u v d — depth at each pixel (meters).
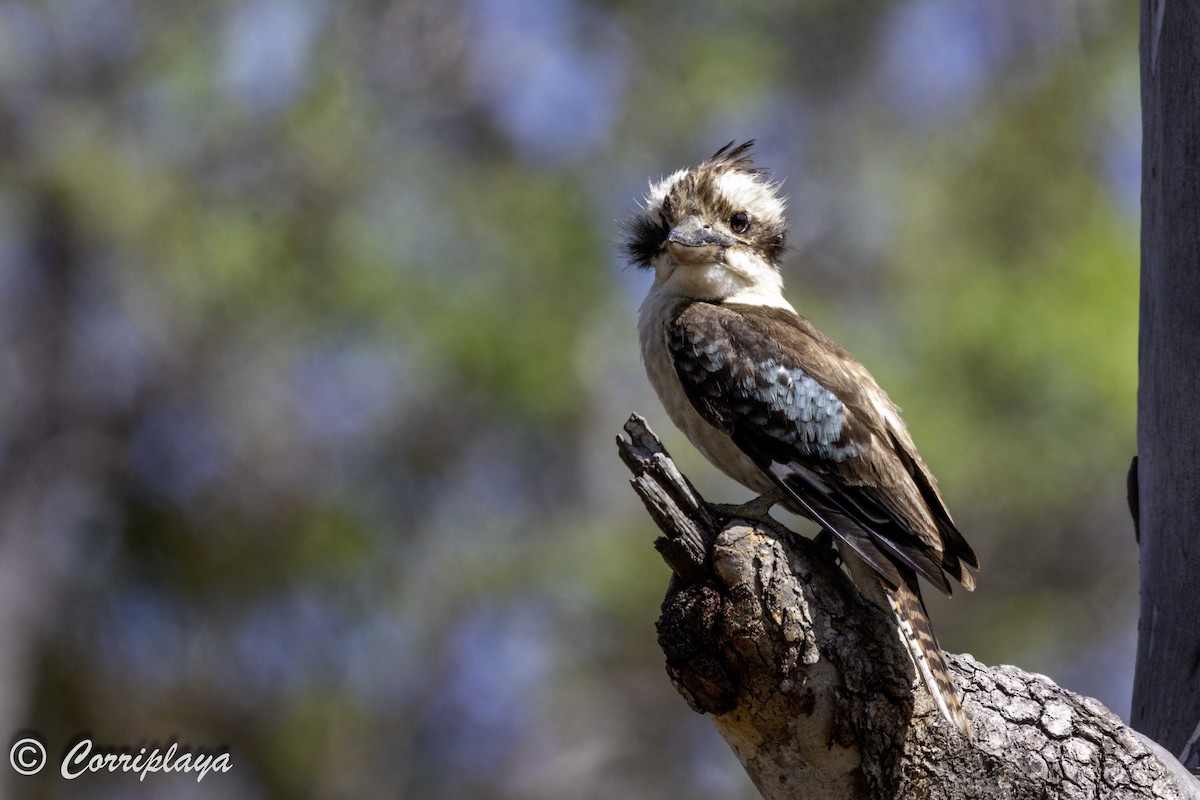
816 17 16.44
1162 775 5.23
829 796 5.35
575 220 15.68
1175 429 5.94
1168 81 6.03
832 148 16.30
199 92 15.62
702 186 7.67
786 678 5.21
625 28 16.55
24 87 15.76
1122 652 15.51
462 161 16.50
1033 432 13.41
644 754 17.00
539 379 15.12
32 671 16.94
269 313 15.68
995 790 5.22
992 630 14.84
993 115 15.89
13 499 16.88
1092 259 13.97
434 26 16.77
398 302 15.22
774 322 6.83
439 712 17.28
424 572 16.41
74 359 16.92
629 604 15.69
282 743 16.75
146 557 16.95
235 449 16.44
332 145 15.80
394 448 16.20
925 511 6.10
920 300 14.37
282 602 16.59
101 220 15.50
